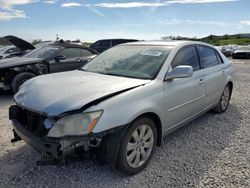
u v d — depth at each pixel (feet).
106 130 8.30
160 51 12.10
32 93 9.54
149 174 9.72
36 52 25.95
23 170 9.81
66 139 8.02
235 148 12.01
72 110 8.02
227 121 15.83
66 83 10.06
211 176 9.61
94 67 12.86
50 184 8.96
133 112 8.99
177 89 11.30
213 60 15.67
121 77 10.89
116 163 9.12
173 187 8.93
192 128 14.56
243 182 9.25
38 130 8.62
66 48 25.38
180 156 11.14
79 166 10.12
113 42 54.95
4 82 22.07
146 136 10.00
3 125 14.61
